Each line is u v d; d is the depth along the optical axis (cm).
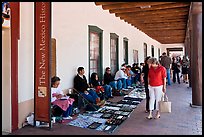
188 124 445
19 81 414
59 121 455
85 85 593
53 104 465
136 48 1323
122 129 413
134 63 1196
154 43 2005
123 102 663
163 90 477
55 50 524
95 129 412
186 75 1208
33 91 452
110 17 882
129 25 1155
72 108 505
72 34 599
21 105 422
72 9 597
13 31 394
